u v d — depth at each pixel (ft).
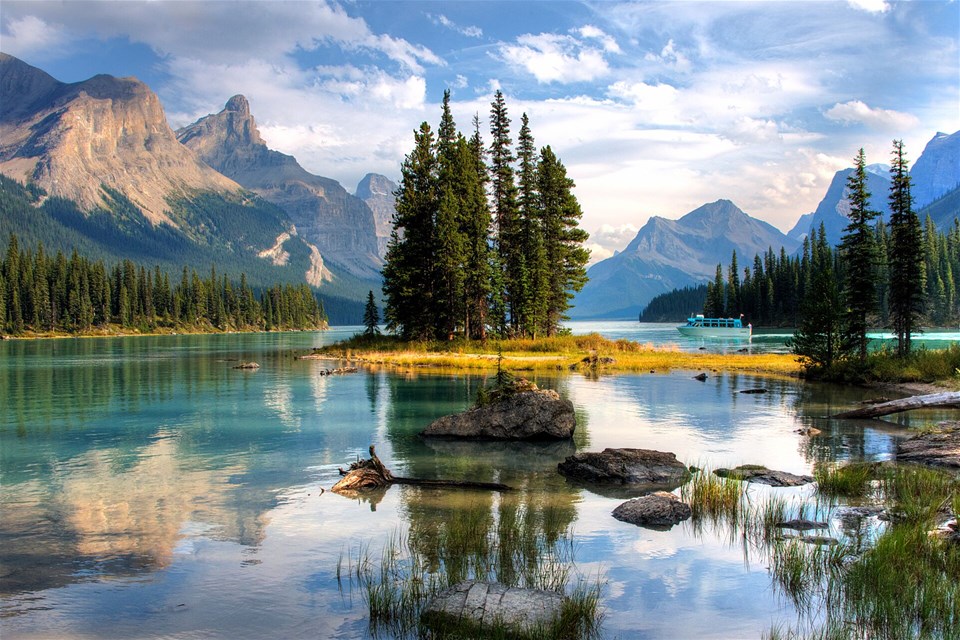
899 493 46.60
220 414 90.84
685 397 110.22
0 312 521.24
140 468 56.80
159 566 33.42
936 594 27.96
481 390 78.95
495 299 236.84
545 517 41.88
